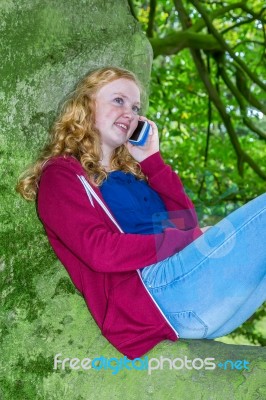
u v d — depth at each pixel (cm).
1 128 248
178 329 230
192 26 568
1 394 234
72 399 232
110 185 246
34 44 254
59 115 248
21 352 238
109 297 229
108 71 249
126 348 226
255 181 584
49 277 249
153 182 261
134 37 277
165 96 655
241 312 236
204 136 727
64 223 226
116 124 247
